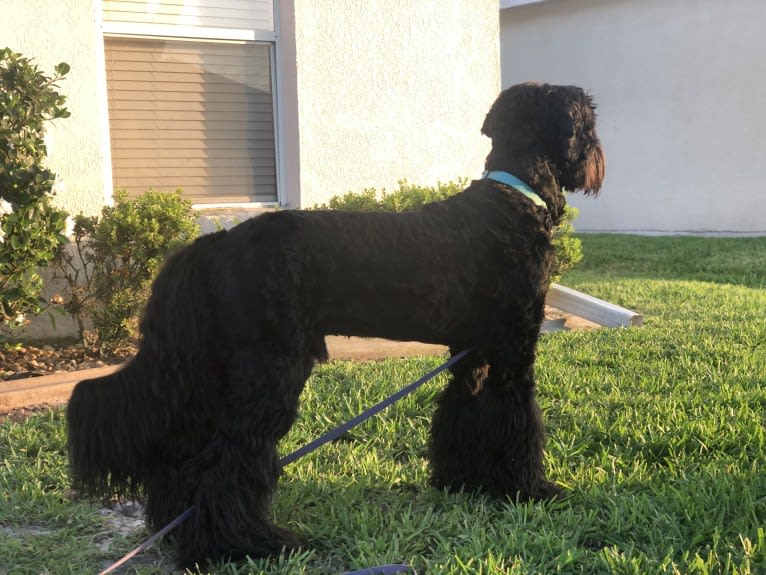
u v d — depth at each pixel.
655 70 7.62
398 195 3.77
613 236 7.63
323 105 3.94
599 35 7.95
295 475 1.97
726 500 1.73
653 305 4.31
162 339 1.56
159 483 1.61
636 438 2.19
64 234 3.29
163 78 3.71
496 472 1.85
